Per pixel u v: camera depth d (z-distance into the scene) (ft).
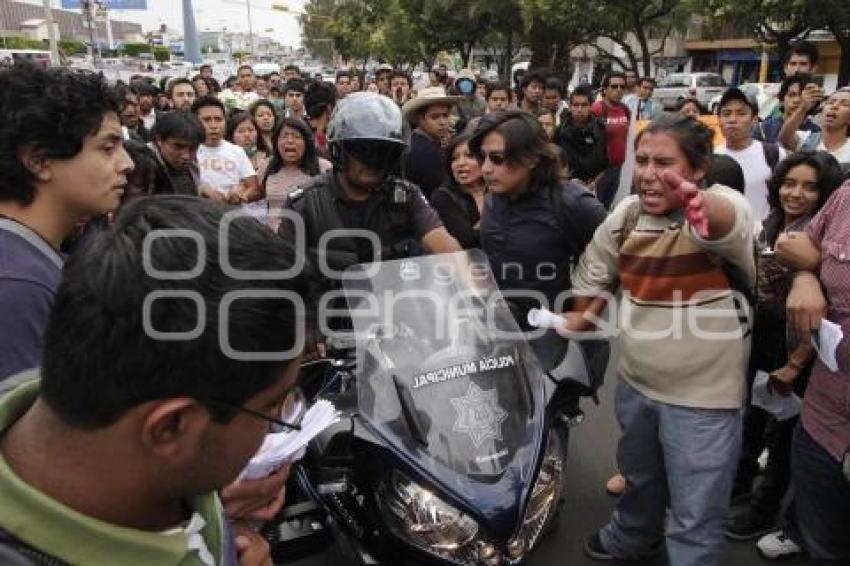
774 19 51.75
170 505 2.90
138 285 2.36
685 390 7.76
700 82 82.99
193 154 15.62
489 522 6.11
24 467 2.56
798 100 17.85
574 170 24.41
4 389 3.13
